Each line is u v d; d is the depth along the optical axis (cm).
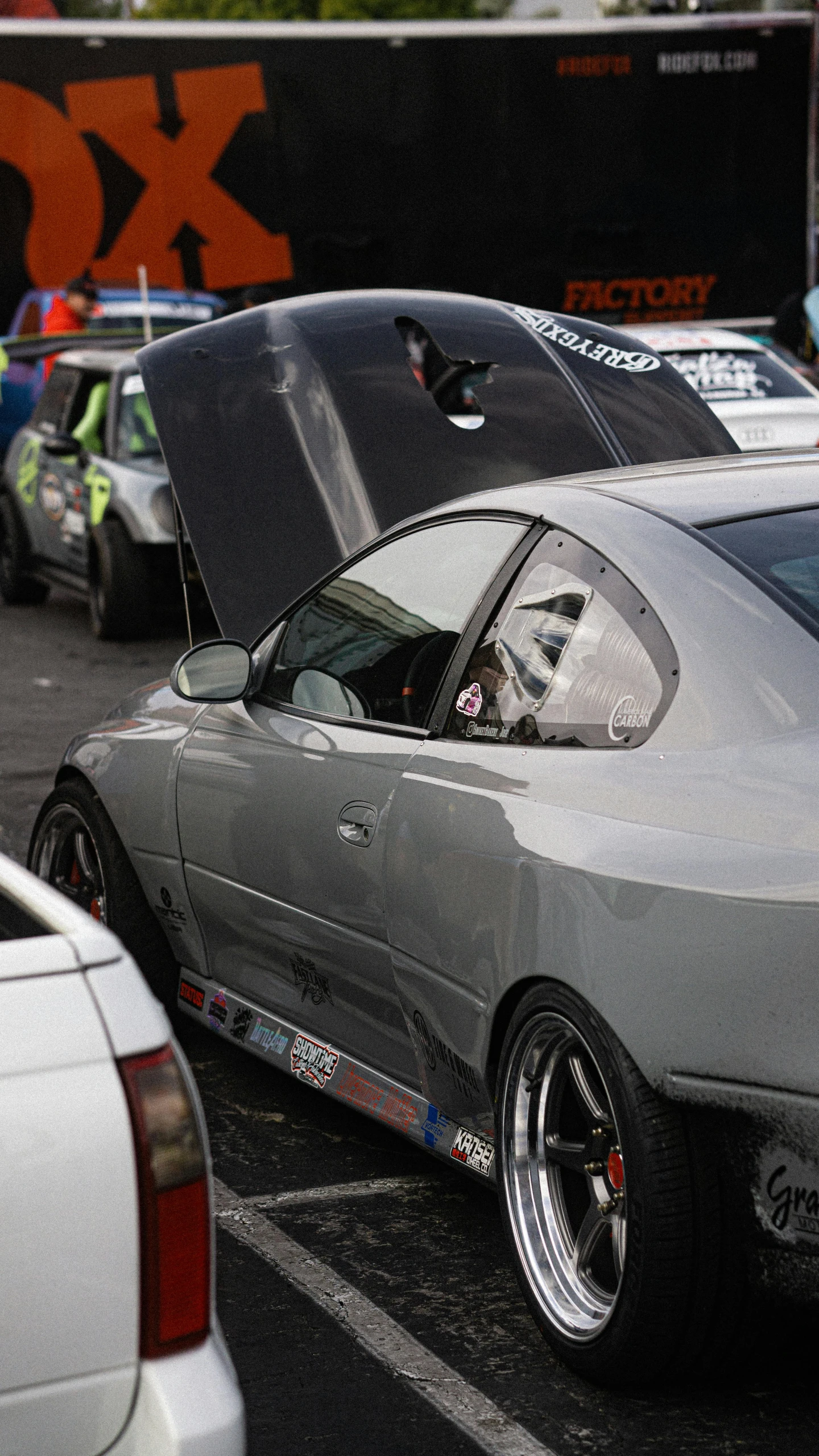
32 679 1088
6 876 226
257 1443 288
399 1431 291
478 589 361
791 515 327
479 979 319
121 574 1181
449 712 353
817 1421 291
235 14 3675
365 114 1714
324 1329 328
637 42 1731
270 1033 425
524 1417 295
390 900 350
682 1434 288
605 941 282
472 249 1748
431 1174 404
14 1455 183
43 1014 190
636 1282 281
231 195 1714
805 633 288
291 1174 405
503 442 576
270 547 561
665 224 1772
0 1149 182
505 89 1727
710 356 1255
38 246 1692
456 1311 335
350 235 1733
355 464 561
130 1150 188
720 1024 263
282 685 420
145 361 608
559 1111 315
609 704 311
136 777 462
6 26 1652
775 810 266
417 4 3662
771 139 1767
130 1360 188
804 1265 264
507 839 312
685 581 307
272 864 397
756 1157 266
